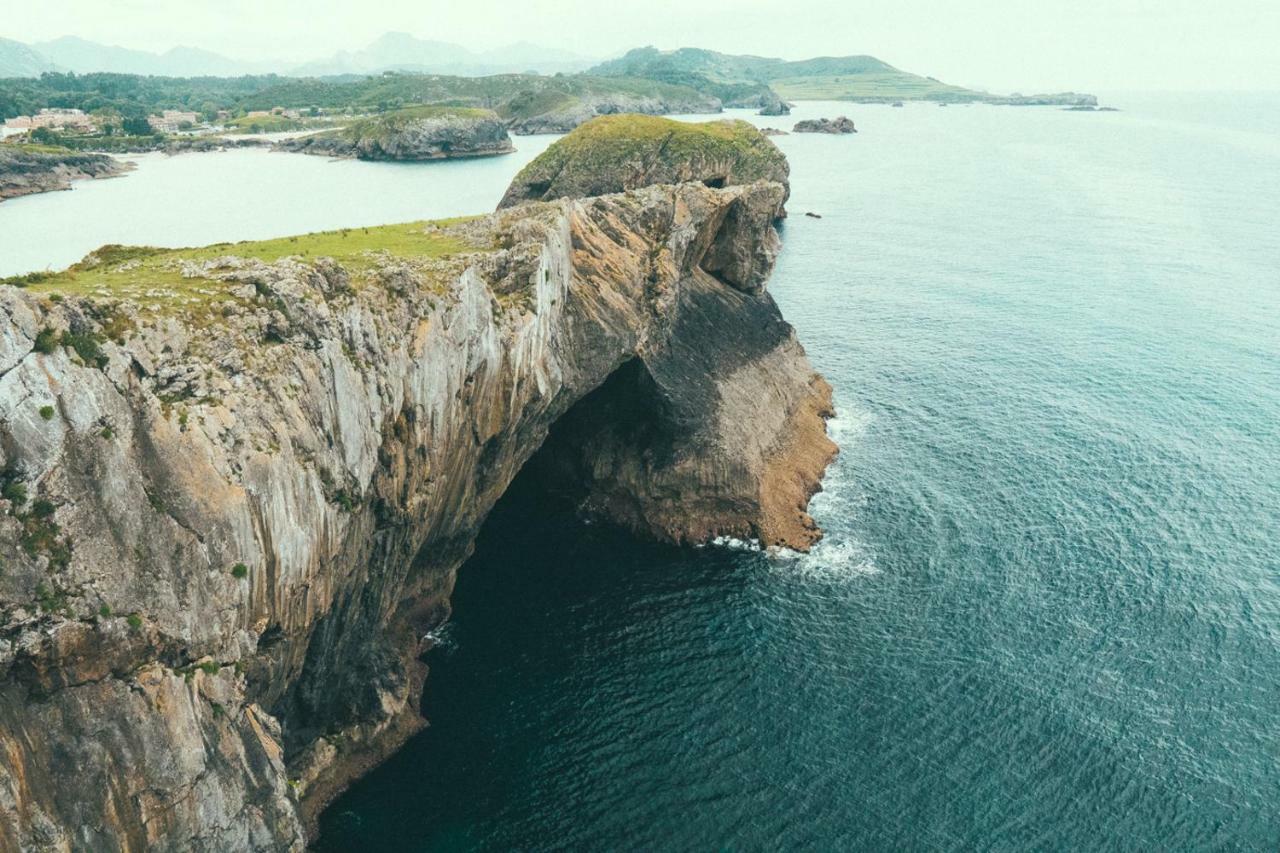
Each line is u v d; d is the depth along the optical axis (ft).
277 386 111.65
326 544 120.88
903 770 152.56
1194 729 161.58
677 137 563.48
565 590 204.23
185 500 96.94
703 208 261.85
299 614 118.62
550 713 164.86
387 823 140.77
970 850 138.10
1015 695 169.27
